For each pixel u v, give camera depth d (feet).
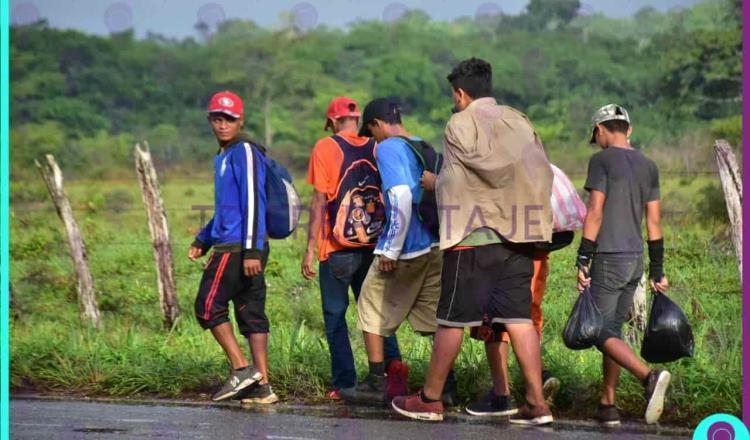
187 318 75.51
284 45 424.87
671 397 51.19
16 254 108.88
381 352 53.52
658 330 49.75
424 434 47.39
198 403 54.34
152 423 49.70
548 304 70.74
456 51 417.28
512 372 55.01
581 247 48.93
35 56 437.99
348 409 53.06
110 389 57.11
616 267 49.03
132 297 84.79
